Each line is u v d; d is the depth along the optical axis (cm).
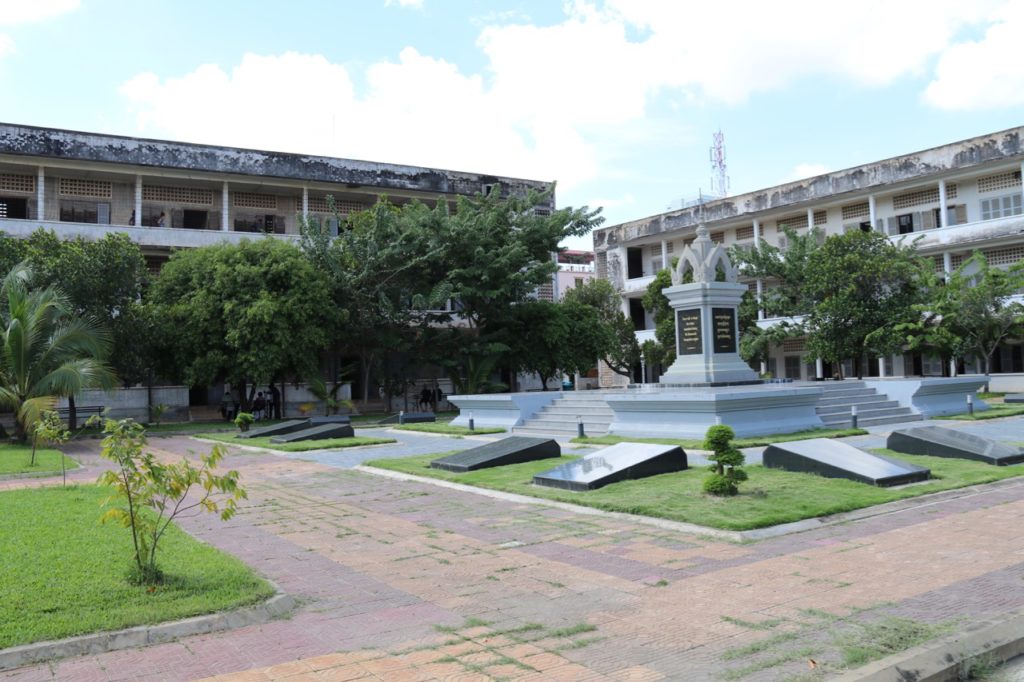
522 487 1052
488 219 3186
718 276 1916
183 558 672
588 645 483
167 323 2727
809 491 938
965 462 1159
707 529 783
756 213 4169
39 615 517
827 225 4028
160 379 3133
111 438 571
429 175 4200
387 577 651
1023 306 2808
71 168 3428
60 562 656
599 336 3666
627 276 4925
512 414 2080
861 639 479
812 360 3212
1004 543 710
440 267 3234
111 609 530
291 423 2269
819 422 1739
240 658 468
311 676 439
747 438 1528
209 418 3450
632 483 1029
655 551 712
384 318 3198
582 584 616
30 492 1118
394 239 3167
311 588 621
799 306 3319
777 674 431
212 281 2791
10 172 3416
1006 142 3256
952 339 2820
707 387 1812
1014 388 3209
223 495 1108
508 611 554
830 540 738
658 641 487
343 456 1609
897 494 920
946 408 2120
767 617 525
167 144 3550
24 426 2102
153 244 3444
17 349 2070
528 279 3200
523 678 433
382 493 1100
